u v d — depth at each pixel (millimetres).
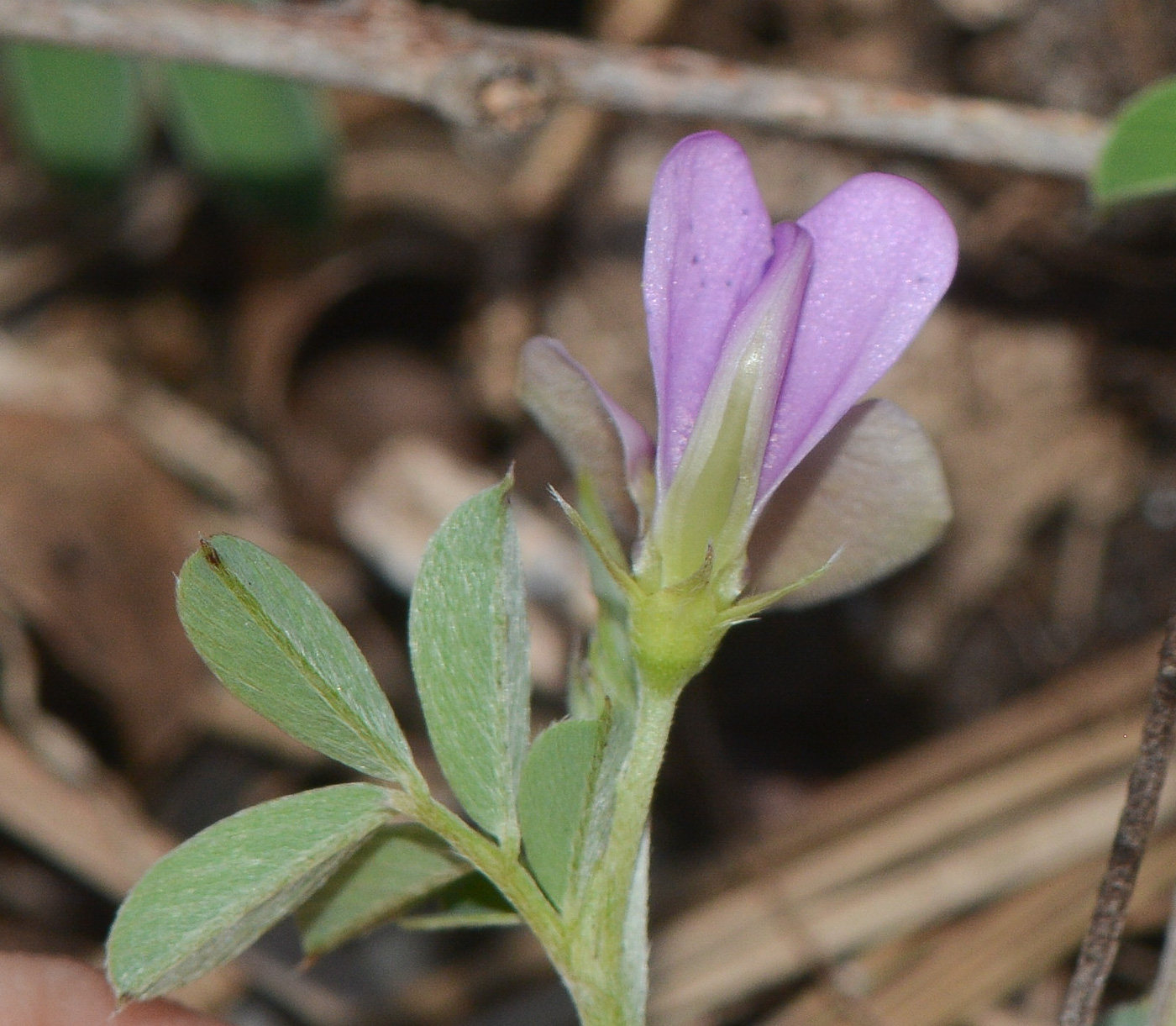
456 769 143
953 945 181
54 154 222
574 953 143
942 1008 179
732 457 140
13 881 215
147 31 180
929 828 185
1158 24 227
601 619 146
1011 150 184
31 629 226
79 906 215
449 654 143
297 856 141
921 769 188
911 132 184
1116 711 185
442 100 181
